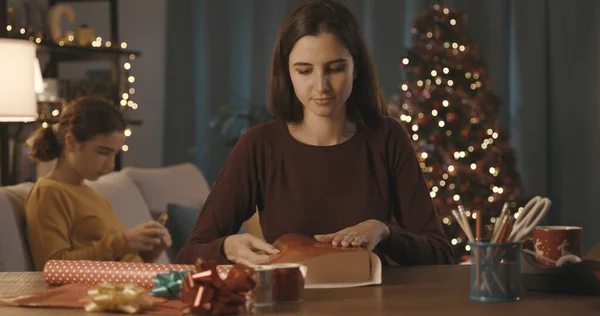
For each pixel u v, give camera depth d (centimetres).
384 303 131
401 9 568
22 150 405
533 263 141
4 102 313
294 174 183
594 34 555
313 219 181
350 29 169
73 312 129
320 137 184
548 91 565
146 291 142
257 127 189
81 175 277
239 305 124
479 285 132
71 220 265
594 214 560
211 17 587
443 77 495
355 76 182
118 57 476
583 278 136
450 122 484
